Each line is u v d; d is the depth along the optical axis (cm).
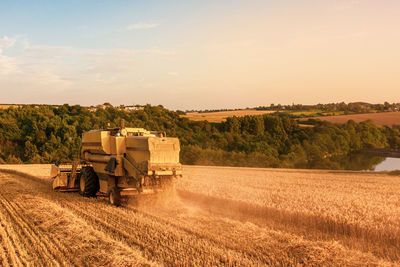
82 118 6862
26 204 980
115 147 1070
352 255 562
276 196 1081
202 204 1049
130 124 6775
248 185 1472
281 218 834
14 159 4959
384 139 8150
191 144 6394
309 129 7719
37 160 5012
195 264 523
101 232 683
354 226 711
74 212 893
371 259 555
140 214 867
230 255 548
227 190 1206
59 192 1257
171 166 981
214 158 5491
